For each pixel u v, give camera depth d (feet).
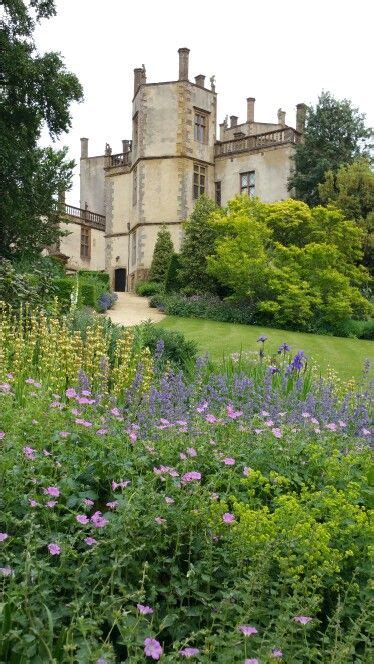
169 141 113.70
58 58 68.74
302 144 109.19
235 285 81.25
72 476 10.99
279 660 7.62
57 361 24.07
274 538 9.37
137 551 9.59
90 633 7.72
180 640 8.66
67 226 140.36
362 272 88.99
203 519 10.16
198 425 14.37
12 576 7.86
